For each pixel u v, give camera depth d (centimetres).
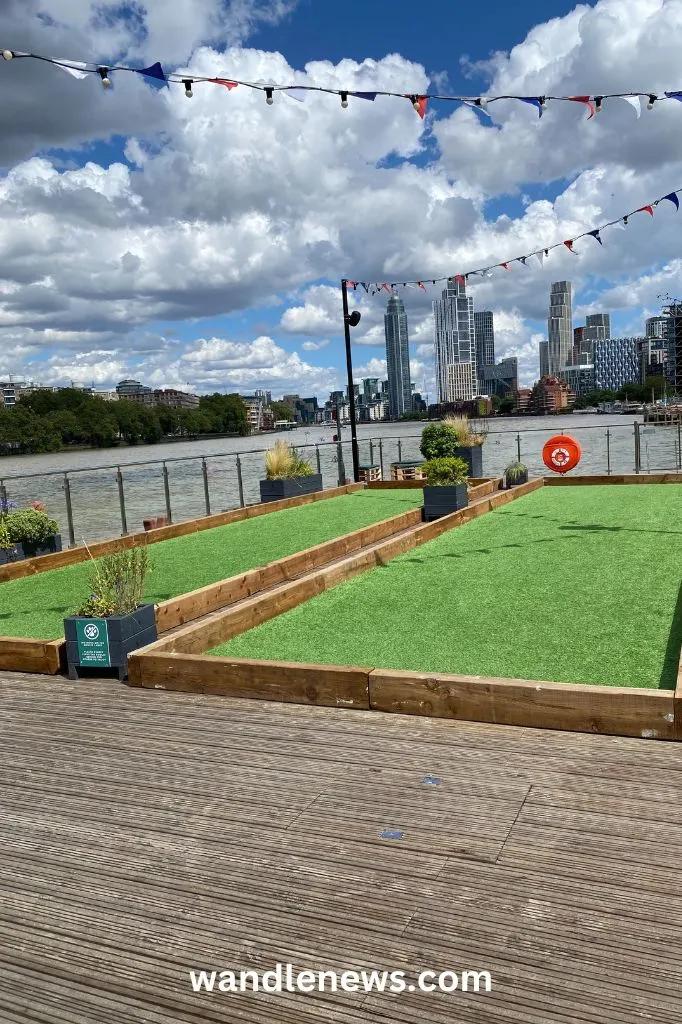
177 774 373
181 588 817
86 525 1599
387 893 270
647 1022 208
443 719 428
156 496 2081
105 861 301
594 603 660
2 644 555
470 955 237
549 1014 213
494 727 413
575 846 292
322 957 240
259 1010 221
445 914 257
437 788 345
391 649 555
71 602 783
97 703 479
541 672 493
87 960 245
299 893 273
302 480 1563
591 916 251
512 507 1325
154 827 324
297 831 315
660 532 999
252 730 424
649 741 385
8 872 296
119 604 539
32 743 421
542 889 267
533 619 620
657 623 593
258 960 241
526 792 337
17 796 359
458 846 297
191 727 432
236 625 607
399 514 1247
